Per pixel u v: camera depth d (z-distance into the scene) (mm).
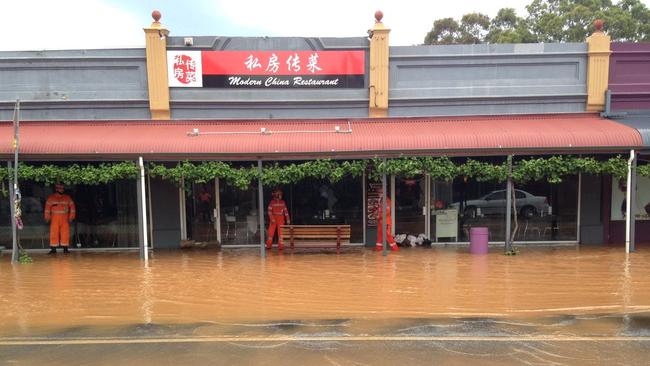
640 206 12688
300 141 11336
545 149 10914
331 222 12938
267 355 5078
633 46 12523
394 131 11828
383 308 6902
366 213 12820
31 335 5832
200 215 12961
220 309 6945
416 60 12703
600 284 8148
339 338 5605
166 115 12578
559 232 12820
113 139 11250
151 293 7898
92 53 12445
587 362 4797
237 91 12703
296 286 8297
